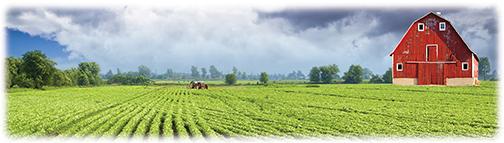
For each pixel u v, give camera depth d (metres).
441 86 65.38
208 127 27.31
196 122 30.48
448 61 67.88
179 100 53.09
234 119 31.61
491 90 55.72
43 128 28.72
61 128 29.75
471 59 66.38
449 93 53.25
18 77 105.62
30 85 107.88
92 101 54.47
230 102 48.12
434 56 68.56
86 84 159.75
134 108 43.50
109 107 46.19
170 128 27.44
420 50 69.25
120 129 29.14
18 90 96.06
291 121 30.22
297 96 55.47
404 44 70.19
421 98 47.28
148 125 30.12
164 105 45.31
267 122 29.67
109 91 83.31
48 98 60.75
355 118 31.66
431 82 68.56
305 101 47.03
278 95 58.25
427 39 69.00
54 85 120.00
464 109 36.75
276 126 27.77
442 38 68.31
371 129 26.41
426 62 68.94
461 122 29.30
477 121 29.81
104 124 30.03
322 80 134.00
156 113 36.84
